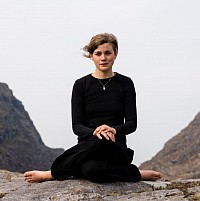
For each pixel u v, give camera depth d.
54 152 104.94
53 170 6.25
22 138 90.88
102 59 6.09
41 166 86.44
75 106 6.20
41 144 100.94
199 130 65.94
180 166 57.78
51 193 5.63
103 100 6.12
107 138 5.63
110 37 6.13
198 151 59.97
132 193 5.68
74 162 6.05
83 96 6.22
